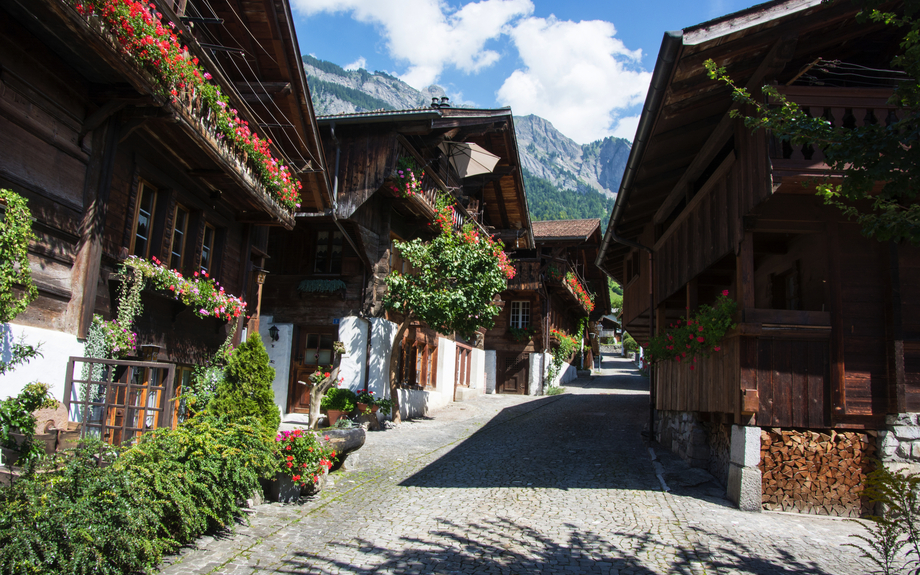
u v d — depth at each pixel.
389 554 5.50
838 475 7.50
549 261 25.23
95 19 5.19
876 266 7.67
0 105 5.22
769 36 6.70
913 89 4.48
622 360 56.28
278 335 14.88
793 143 4.93
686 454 9.88
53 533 3.99
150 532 4.65
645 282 13.98
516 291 25.52
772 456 7.62
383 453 10.64
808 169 6.80
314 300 14.95
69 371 5.97
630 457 10.41
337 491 7.85
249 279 11.11
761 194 7.04
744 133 7.64
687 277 10.17
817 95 6.95
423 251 14.45
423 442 12.05
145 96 6.27
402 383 16.36
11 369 5.20
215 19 8.38
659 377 12.04
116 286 7.02
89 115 6.33
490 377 25.86
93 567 4.09
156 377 8.14
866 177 4.58
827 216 7.64
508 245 23.88
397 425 14.34
